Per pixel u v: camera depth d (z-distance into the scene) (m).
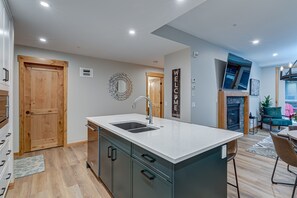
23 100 3.48
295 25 3.00
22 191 2.13
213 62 4.05
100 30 2.61
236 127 5.05
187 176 1.20
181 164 1.16
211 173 1.40
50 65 3.81
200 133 1.73
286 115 5.88
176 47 3.47
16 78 3.38
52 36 2.87
